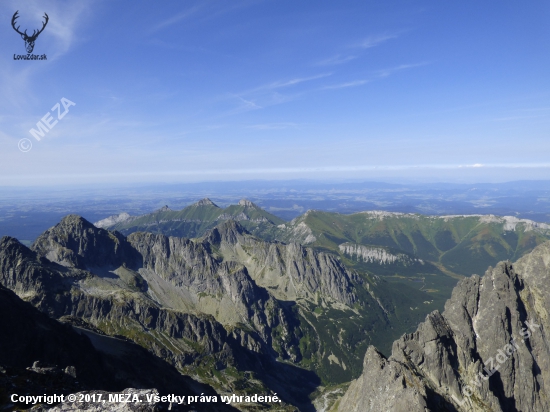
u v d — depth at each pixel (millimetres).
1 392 59344
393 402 100938
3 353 116875
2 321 125062
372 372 118875
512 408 128750
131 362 156375
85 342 146500
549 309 148625
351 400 130000
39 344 127875
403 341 132625
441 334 135000
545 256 163125
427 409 94750
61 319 197875
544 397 130250
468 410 116562
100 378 131875
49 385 66062
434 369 125375
